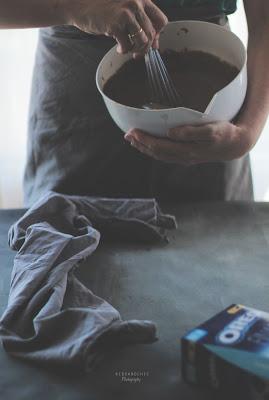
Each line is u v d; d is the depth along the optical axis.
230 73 0.82
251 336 0.61
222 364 0.59
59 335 0.69
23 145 1.36
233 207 0.96
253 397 0.58
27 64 1.28
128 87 0.84
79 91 0.99
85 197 0.93
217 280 0.80
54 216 0.87
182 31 0.85
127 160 1.01
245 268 0.82
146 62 0.80
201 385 0.62
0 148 1.36
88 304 0.74
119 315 0.72
